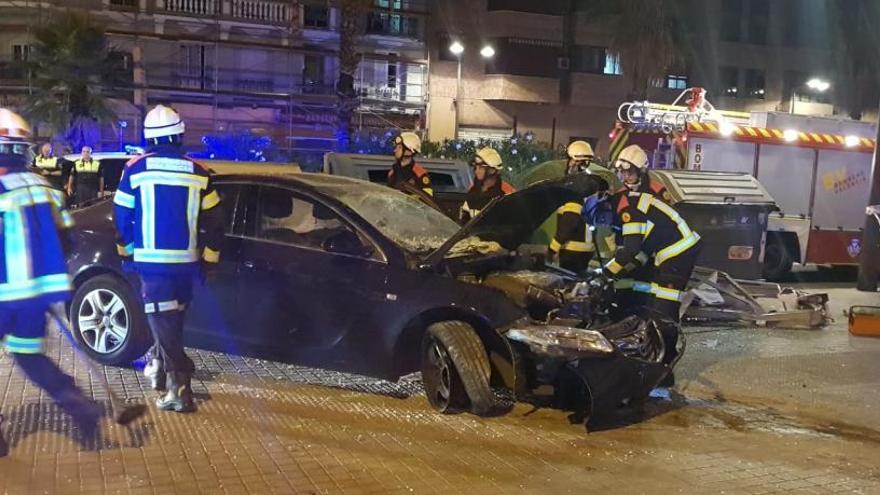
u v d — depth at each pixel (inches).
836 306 458.0
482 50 1333.7
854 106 1539.1
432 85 1401.3
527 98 1413.6
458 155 781.3
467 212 305.7
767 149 551.2
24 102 1032.8
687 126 538.3
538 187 223.5
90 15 1102.4
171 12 1226.0
